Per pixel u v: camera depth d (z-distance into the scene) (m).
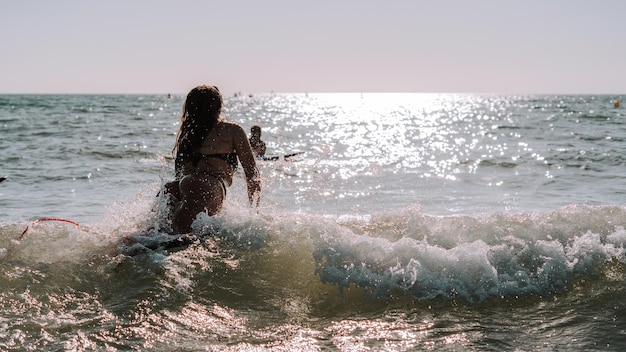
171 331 2.41
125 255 3.16
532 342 2.32
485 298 2.76
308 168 11.49
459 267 2.89
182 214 3.55
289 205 6.77
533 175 10.48
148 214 3.74
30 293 2.74
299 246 3.17
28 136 19.20
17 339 2.28
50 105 63.09
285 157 6.34
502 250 3.03
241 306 2.69
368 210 6.46
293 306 2.71
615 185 9.00
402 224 3.56
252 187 3.97
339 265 2.98
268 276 2.97
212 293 2.79
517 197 7.70
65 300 2.69
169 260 3.09
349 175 10.42
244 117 43.56
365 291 2.83
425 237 3.10
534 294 2.79
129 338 2.32
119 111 47.09
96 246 3.29
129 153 13.82
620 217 3.53
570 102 96.81
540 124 29.80
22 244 3.31
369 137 23.25
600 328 2.44
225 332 2.41
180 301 2.70
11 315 2.51
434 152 16.12
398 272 2.88
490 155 14.70
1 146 15.32
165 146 15.91
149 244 3.27
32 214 6.21
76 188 8.41
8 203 6.99
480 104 98.56
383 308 2.70
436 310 2.67
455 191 8.30
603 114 41.25
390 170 11.47
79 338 2.31
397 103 116.56
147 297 2.72
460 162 13.05
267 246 3.24
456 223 3.44
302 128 29.84
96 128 24.22
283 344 2.29
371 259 2.98
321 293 2.83
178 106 63.56
